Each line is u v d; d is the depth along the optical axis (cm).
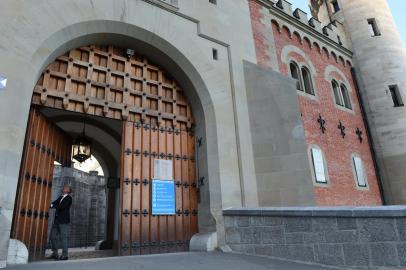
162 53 830
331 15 1970
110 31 746
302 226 595
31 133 645
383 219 499
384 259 488
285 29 1365
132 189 734
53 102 672
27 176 619
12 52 572
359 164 1442
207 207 786
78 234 1933
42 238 670
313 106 1337
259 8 1239
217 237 736
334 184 1243
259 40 1155
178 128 862
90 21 702
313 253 568
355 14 1845
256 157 894
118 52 805
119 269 453
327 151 1295
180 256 617
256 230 675
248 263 545
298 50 1383
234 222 730
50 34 634
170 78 890
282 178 879
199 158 855
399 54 1756
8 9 592
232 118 893
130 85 799
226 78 929
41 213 673
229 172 823
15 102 551
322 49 1576
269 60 1155
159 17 830
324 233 561
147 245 715
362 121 1634
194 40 892
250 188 845
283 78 1016
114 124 1070
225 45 970
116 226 1155
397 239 482
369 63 1728
